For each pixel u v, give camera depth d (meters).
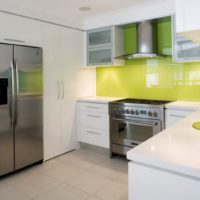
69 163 3.25
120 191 2.45
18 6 2.87
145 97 3.72
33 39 3.07
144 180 1.04
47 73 3.29
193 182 0.91
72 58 3.70
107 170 2.99
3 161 2.74
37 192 2.44
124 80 3.94
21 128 2.90
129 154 1.08
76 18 3.69
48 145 3.36
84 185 2.59
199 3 1.26
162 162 0.97
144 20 3.25
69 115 3.71
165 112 2.93
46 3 2.97
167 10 3.01
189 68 3.28
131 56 3.29
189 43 2.92
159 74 3.56
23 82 2.87
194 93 3.27
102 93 4.25
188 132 1.48
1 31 2.70
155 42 3.42
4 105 2.68
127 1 2.97
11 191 2.46
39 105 3.12
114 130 3.40
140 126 3.14
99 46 3.73
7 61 2.68
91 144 3.74
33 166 3.13
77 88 3.84
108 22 3.60
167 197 0.98
